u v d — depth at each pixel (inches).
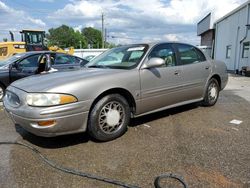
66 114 127.1
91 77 139.4
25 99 128.6
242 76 619.2
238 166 114.9
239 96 289.1
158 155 127.3
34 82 139.3
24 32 693.9
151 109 167.6
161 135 154.6
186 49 196.1
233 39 816.3
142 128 167.3
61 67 293.4
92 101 135.5
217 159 122.0
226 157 123.9
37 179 106.9
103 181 105.0
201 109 214.8
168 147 136.7
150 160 122.3
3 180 106.0
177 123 177.3
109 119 144.1
